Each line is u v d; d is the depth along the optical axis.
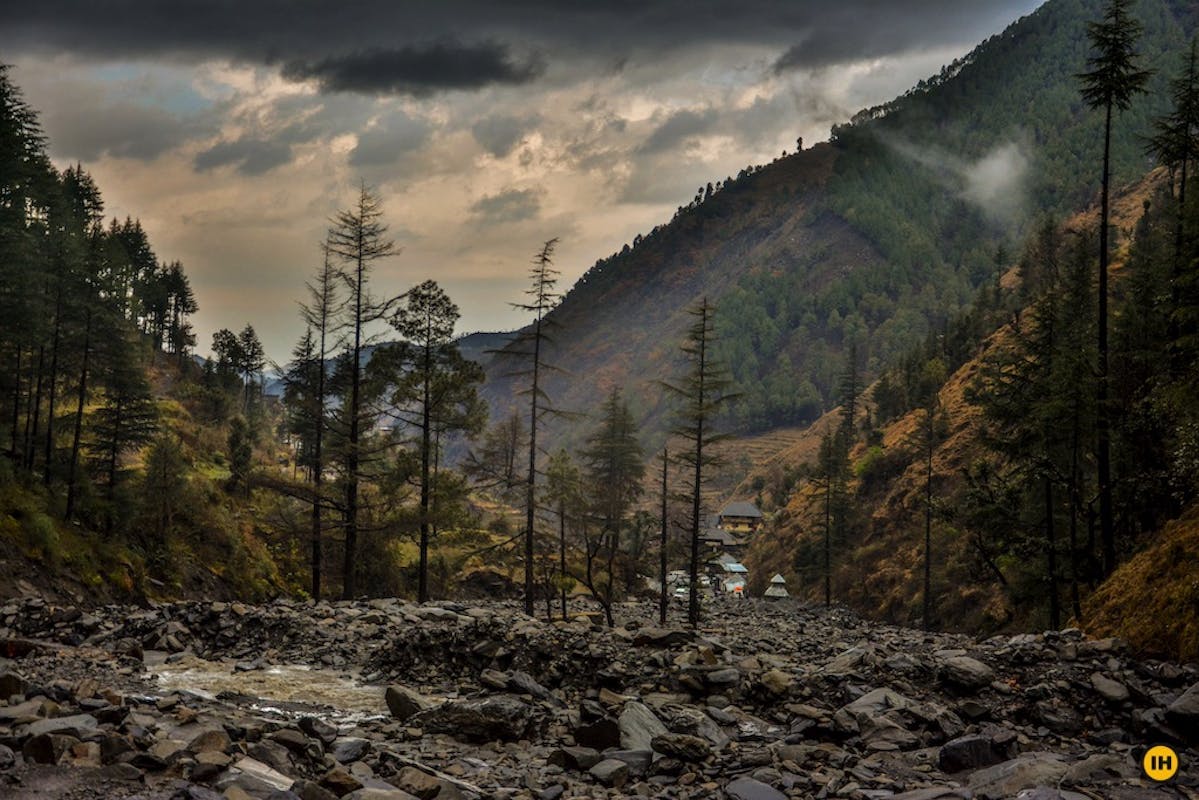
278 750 10.33
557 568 54.84
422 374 37.28
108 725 10.07
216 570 52.91
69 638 22.25
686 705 16.19
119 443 51.22
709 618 62.16
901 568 82.44
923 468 95.94
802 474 177.38
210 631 23.23
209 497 59.66
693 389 41.88
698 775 12.21
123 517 48.03
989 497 37.34
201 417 90.75
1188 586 18.50
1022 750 13.26
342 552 58.72
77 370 53.12
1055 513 37.41
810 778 11.91
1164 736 13.48
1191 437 26.88
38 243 55.31
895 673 16.45
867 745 13.53
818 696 16.11
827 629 53.81
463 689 17.88
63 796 7.74
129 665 18.67
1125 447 34.69
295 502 54.03
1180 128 38.56
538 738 14.18
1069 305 46.25
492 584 66.12
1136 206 199.75
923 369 148.00
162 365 114.38
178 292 131.12
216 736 9.91
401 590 61.53
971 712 14.87
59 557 40.22
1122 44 31.41
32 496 43.62
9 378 49.88
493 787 11.16
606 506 59.56
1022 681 16.03
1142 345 36.22
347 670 20.52
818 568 95.44
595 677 17.80
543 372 39.19
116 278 95.06
